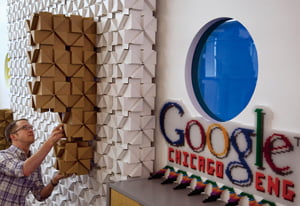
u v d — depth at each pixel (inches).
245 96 63.9
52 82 83.7
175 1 75.2
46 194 89.2
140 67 78.7
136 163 80.5
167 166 78.3
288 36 53.5
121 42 79.3
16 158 81.4
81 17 86.4
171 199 65.4
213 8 66.2
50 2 110.3
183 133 74.4
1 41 189.6
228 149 64.2
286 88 54.1
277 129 55.6
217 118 70.3
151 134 81.4
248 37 63.0
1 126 146.5
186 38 72.7
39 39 81.5
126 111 78.5
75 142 88.7
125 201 69.9
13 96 140.9
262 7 57.2
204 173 69.7
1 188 78.7
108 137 85.1
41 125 116.0
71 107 86.8
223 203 63.7
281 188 55.4
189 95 73.0
